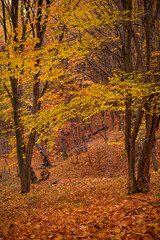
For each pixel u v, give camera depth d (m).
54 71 6.40
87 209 5.66
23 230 4.55
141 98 5.84
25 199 8.37
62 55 5.82
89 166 16.61
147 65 5.71
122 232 3.59
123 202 5.45
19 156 9.59
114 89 5.29
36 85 8.45
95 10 7.07
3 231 4.42
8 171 21.38
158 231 3.32
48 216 5.68
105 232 3.77
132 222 3.94
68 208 6.25
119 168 15.02
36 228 4.62
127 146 6.44
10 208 7.25
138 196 5.79
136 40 5.46
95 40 6.97
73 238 3.74
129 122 6.38
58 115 5.94
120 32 6.62
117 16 5.29
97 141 21.30
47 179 13.13
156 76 6.09
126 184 8.26
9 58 5.30
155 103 5.66
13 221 5.42
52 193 8.84
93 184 9.63
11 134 24.17
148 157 6.15
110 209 5.06
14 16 7.09
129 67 5.96
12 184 14.38
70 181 11.28
